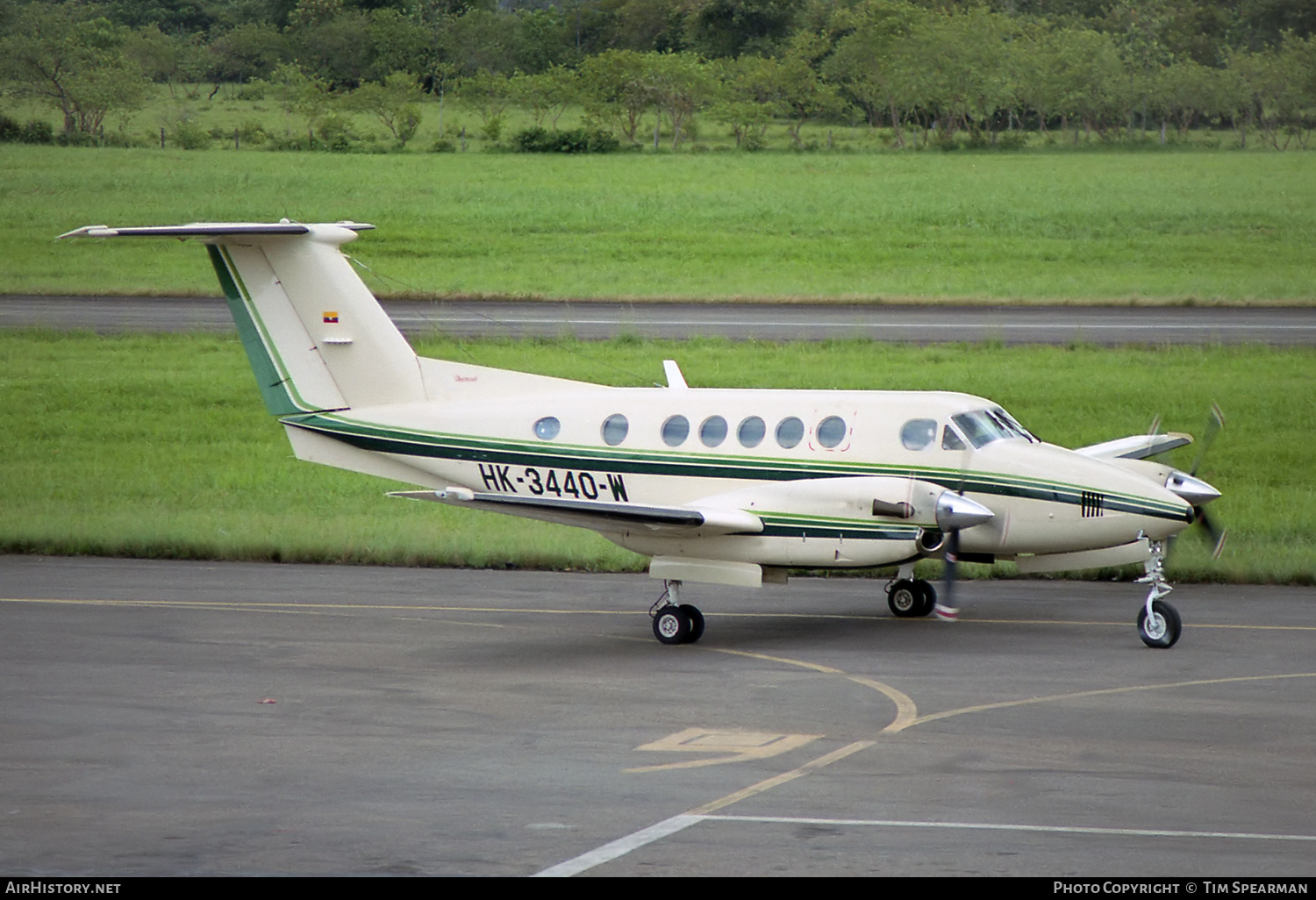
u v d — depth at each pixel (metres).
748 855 31.16
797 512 59.72
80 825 33.66
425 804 35.34
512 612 66.00
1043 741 41.53
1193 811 34.41
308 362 71.44
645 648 57.66
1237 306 163.88
